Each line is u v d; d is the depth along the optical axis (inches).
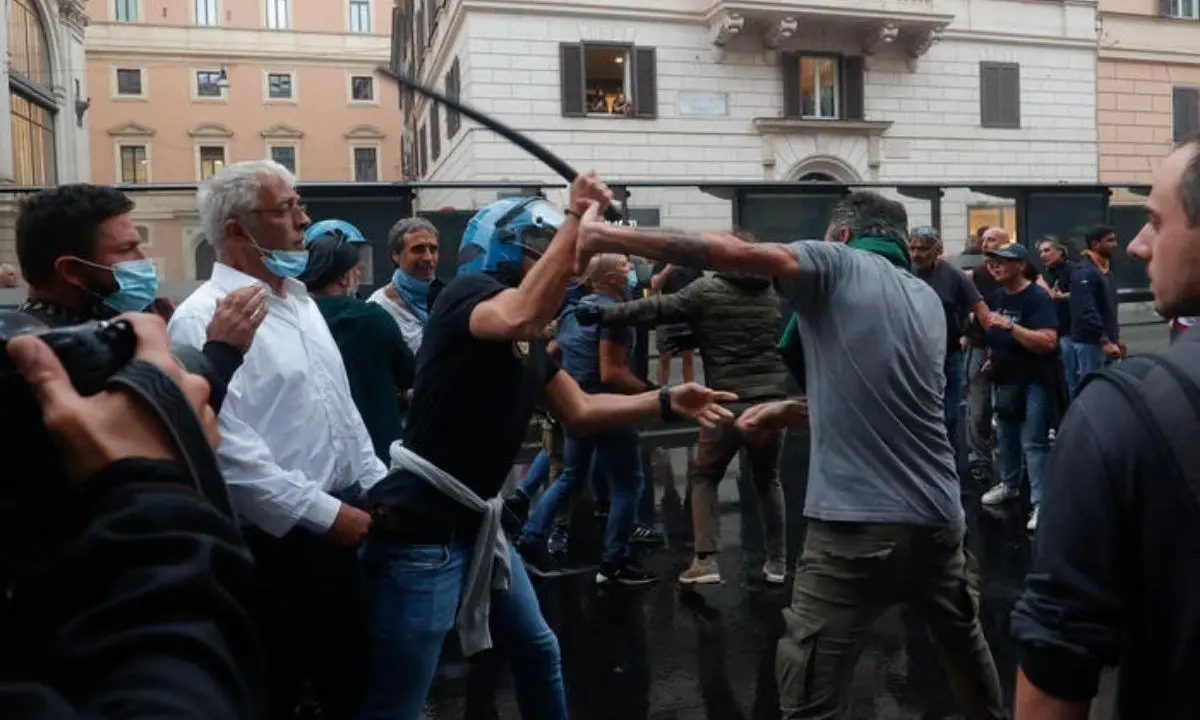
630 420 108.8
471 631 100.7
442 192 410.0
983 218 486.6
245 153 1749.5
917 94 855.1
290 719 103.7
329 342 108.7
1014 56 885.2
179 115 1718.8
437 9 870.4
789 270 100.9
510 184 370.3
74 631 30.4
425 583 97.6
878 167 844.6
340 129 1790.1
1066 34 898.7
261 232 101.2
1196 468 48.4
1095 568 50.6
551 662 114.2
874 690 158.1
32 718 28.5
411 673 99.4
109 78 1683.1
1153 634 50.1
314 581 98.9
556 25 754.8
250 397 98.0
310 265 142.2
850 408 103.0
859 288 103.3
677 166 787.4
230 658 32.0
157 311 102.8
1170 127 967.0
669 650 177.3
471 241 107.0
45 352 35.4
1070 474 51.8
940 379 107.5
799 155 818.8
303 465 101.3
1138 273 479.5
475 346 94.5
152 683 29.5
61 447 33.9
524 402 100.2
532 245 104.0
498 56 743.1
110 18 1681.8
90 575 31.7
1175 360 51.2
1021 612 53.6
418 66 1012.5
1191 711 48.9
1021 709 53.9
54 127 1114.1
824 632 105.3
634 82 775.7
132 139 1697.8
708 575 211.0
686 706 154.5
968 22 866.1
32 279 91.8
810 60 824.9
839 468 104.1
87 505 33.7
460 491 97.0
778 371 193.0
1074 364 292.0
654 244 91.9
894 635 181.2
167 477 34.3
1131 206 481.7
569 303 200.2
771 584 210.1
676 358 418.6
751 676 165.5
